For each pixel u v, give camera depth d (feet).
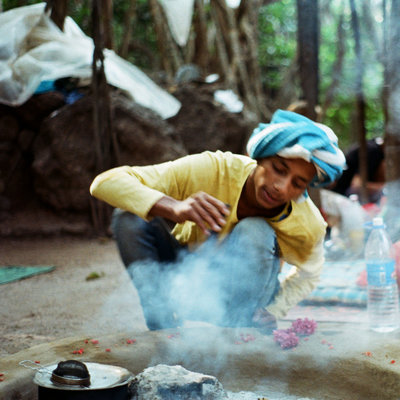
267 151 6.09
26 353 5.73
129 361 5.76
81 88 20.27
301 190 6.27
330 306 9.42
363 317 8.52
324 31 32.27
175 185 6.75
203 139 23.35
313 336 6.26
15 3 22.90
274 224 6.76
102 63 17.87
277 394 5.77
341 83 22.34
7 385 4.87
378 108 31.07
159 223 7.08
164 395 4.89
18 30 17.24
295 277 7.10
